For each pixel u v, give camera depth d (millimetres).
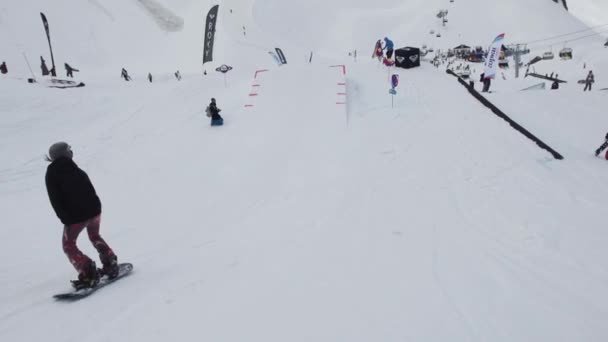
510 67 54094
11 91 19219
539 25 82250
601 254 5188
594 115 15711
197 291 3971
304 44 72500
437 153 10273
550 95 19516
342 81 16641
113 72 46938
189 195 8688
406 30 87250
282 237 5602
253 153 11141
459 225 6070
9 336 3336
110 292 4113
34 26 52656
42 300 4078
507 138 11648
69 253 4062
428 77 21438
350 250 4973
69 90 21344
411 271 4367
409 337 3100
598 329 3332
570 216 6719
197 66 47250
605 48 54031
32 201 9133
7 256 5797
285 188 8586
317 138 11867
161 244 5910
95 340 3189
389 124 12984
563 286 4195
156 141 13031
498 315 3490
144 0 65375
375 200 7227
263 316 3418
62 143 4059
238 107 15617
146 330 3281
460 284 4078
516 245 5391
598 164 10367
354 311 3484
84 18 57406
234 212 7340
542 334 3217
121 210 8023
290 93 15773
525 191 7922
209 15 41656
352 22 89188
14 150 13094
